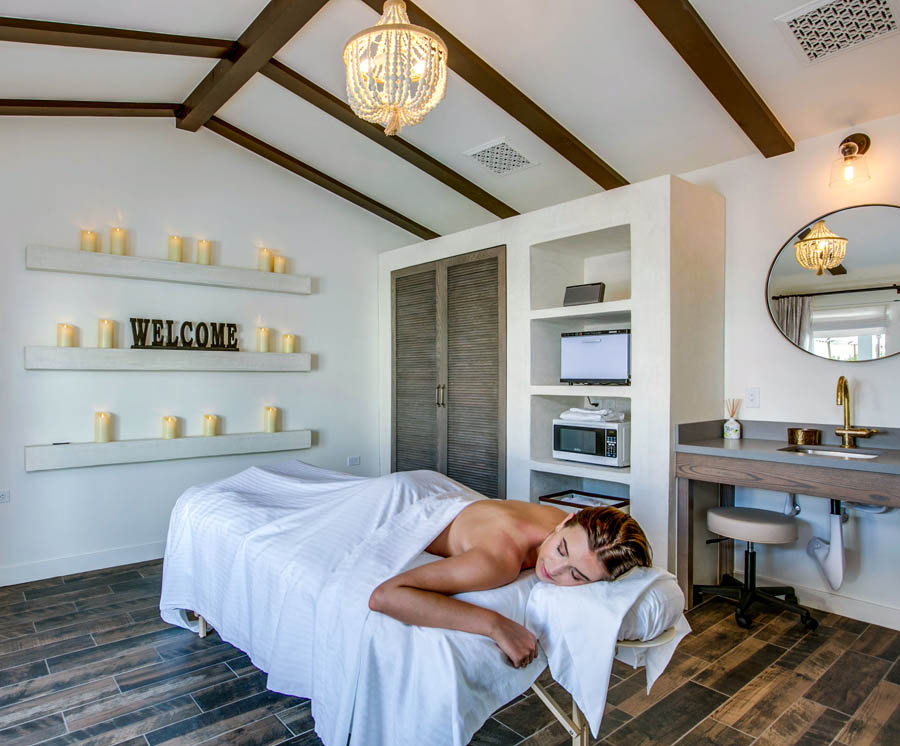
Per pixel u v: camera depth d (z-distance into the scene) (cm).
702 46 226
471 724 124
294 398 420
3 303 309
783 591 279
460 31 252
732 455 259
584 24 239
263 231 405
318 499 220
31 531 316
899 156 261
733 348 313
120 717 187
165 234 363
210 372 380
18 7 221
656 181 284
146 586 307
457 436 395
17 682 209
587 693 129
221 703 196
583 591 136
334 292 442
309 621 161
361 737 132
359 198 428
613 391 303
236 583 197
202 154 379
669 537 279
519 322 353
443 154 346
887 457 239
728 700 199
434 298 414
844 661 227
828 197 281
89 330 335
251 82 322
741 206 310
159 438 354
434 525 170
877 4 208
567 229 324
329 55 286
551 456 353
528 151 329
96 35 243
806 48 231
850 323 274
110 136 343
